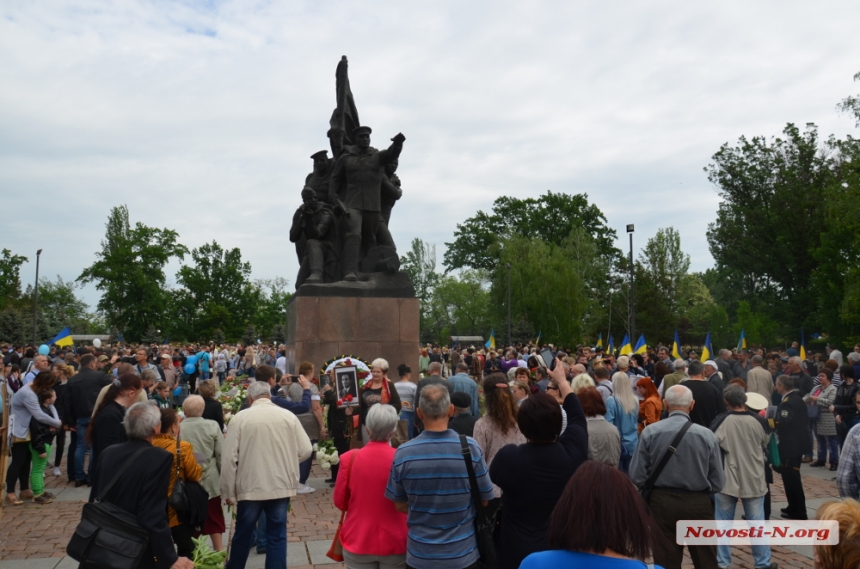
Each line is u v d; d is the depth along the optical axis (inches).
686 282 3683.6
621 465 356.2
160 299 2878.9
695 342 3203.7
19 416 408.2
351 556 200.2
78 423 472.1
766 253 2103.8
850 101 1368.1
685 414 240.5
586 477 109.5
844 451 221.5
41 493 420.5
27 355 767.7
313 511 382.0
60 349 1213.1
